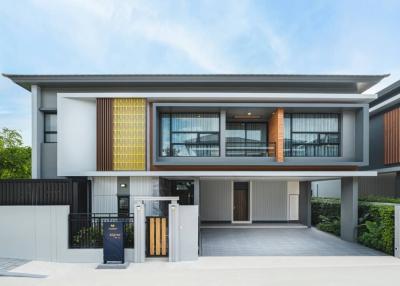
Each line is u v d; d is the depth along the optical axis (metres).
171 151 13.91
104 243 10.41
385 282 8.53
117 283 8.49
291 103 13.44
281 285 8.27
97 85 14.39
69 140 13.29
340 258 11.32
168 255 11.00
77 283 8.52
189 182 17.25
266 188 20.19
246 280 8.70
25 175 17.89
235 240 14.60
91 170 13.52
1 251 10.89
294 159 13.90
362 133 13.41
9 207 10.90
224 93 13.31
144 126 13.36
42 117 14.35
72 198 11.59
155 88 14.54
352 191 13.93
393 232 11.76
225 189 19.94
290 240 14.58
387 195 19.20
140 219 10.74
